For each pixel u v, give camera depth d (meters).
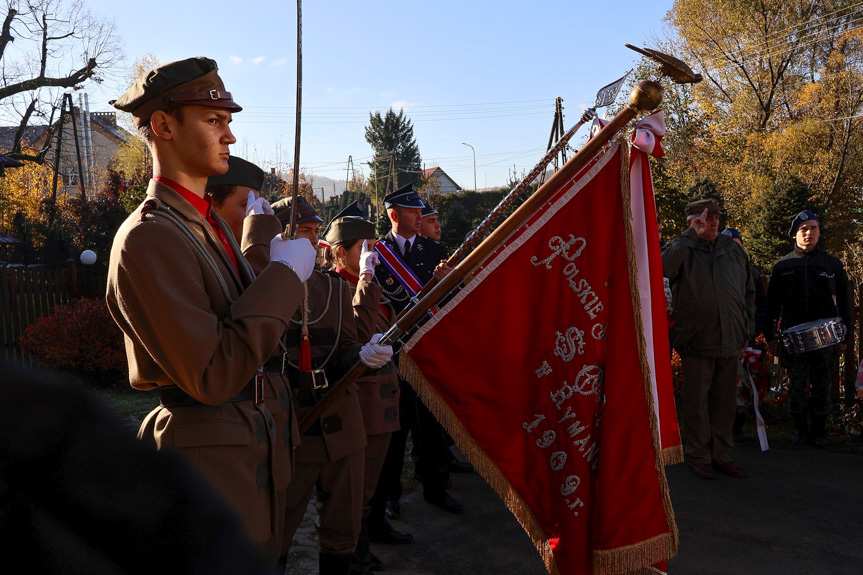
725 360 5.18
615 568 2.58
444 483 4.58
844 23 30.20
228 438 1.89
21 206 29.88
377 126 79.06
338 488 2.89
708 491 4.86
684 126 29.53
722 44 32.22
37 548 0.32
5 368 0.34
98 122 51.38
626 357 2.68
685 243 5.16
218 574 0.37
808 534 4.11
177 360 1.74
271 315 1.87
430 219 5.47
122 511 0.34
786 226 17.94
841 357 6.71
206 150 2.00
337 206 52.75
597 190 2.77
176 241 1.83
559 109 18.20
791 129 28.28
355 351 3.05
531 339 2.75
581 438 2.70
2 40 24.98
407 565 3.72
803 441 5.95
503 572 3.64
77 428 0.35
